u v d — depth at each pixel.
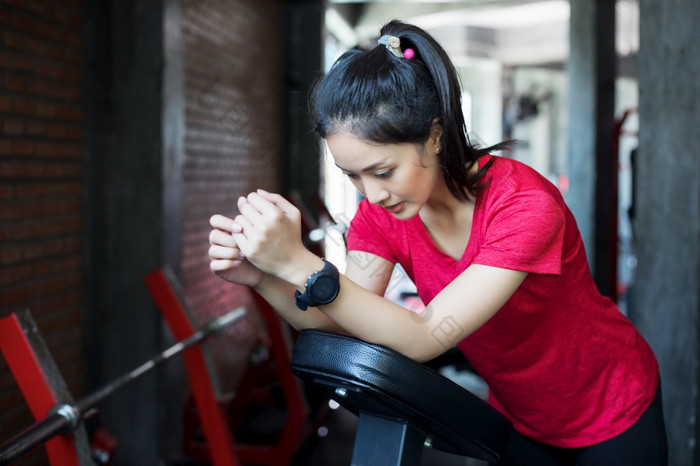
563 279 1.16
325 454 3.32
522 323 1.17
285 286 0.98
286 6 6.25
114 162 2.91
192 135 3.97
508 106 12.43
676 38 2.51
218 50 4.48
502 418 0.97
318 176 6.00
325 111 0.93
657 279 2.64
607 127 5.66
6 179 2.33
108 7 2.87
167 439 3.03
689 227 2.48
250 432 3.60
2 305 2.32
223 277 0.96
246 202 0.89
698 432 2.47
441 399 0.89
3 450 1.13
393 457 0.95
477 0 8.69
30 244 2.48
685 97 2.48
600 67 5.61
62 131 2.69
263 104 5.57
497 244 0.97
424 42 0.96
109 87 2.89
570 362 1.22
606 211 5.69
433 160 0.98
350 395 0.92
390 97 0.90
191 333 2.13
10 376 2.32
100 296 2.94
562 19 10.99
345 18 8.24
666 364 2.60
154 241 2.90
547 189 1.05
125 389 2.98
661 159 2.60
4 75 2.30
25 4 2.41
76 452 1.32
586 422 1.28
